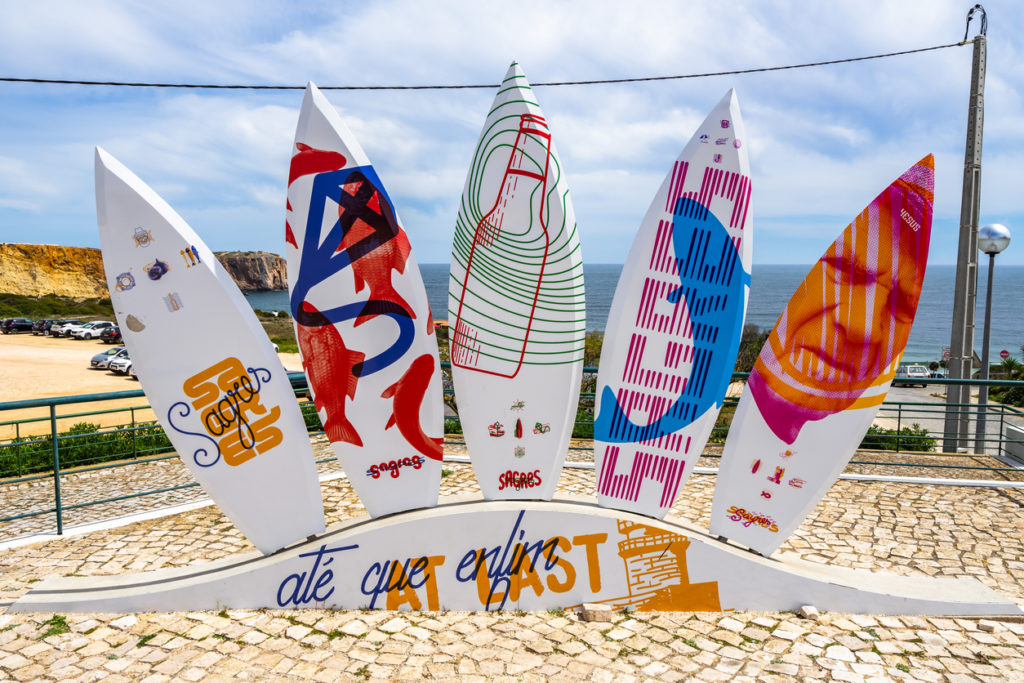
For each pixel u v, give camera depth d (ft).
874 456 28.04
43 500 24.54
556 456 14.39
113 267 12.91
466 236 13.99
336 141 13.16
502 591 13.66
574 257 13.69
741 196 13.30
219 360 13.37
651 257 13.79
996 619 12.80
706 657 11.61
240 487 13.69
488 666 11.37
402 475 14.21
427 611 13.57
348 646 12.07
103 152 12.80
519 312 13.99
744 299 13.46
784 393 13.57
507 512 13.66
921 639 12.14
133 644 12.04
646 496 14.05
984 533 17.90
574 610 13.58
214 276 13.21
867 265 13.07
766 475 13.73
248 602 13.50
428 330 13.96
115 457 32.78
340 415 13.93
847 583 13.35
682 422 13.83
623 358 14.03
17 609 13.17
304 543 13.88
